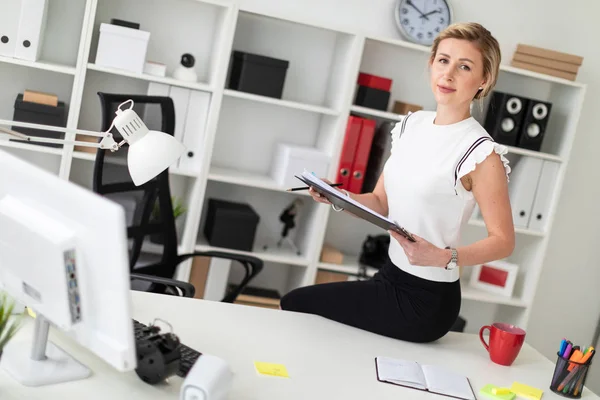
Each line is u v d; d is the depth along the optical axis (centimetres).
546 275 473
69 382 168
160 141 193
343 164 399
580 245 474
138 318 209
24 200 164
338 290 254
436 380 208
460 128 245
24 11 349
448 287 249
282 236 421
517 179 427
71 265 155
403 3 412
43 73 387
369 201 272
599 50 452
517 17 437
